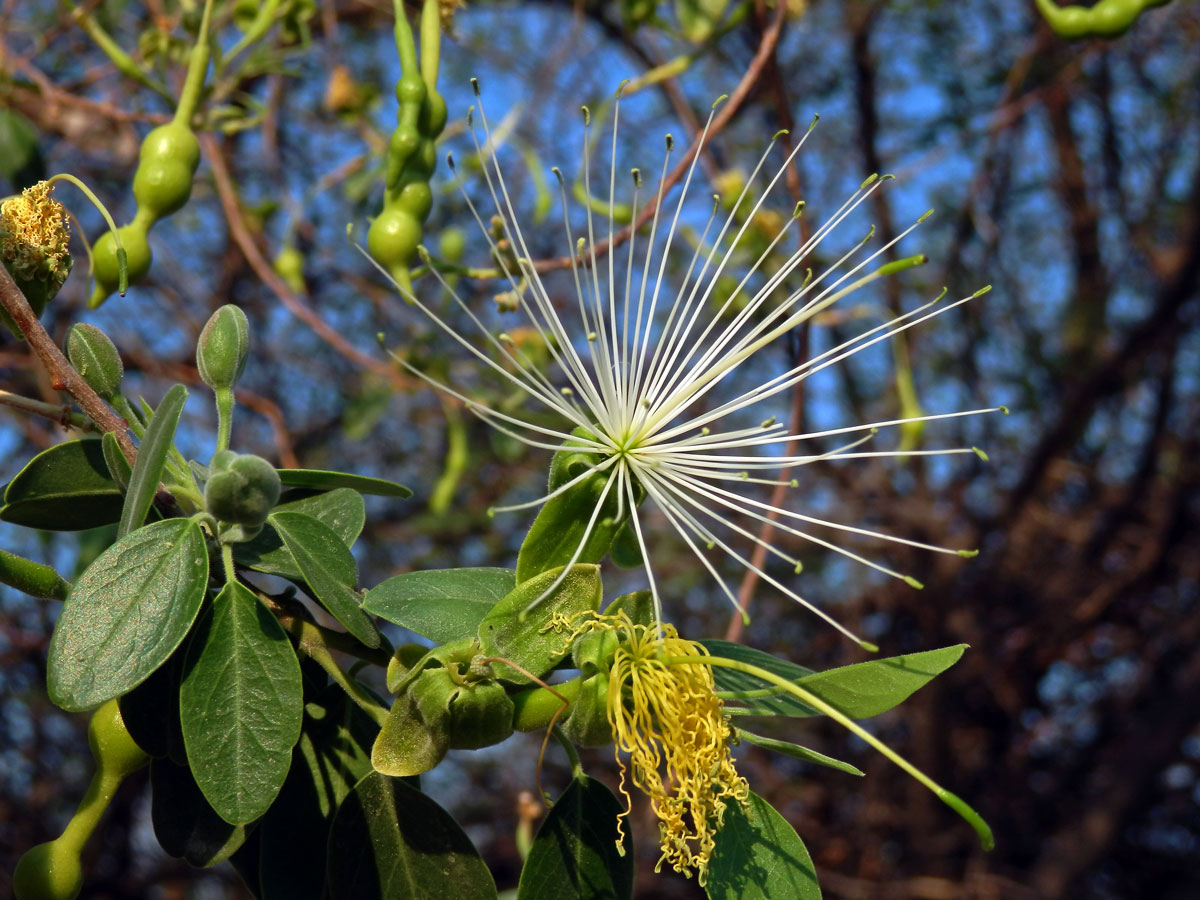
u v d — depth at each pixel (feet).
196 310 24.43
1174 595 29.09
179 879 25.73
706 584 26.81
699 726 5.32
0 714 24.50
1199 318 26.53
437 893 5.79
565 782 26.40
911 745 28.25
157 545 5.35
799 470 27.43
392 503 26.07
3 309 5.94
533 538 5.79
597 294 6.22
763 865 5.70
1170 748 25.53
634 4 14.69
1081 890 26.27
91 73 16.15
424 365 17.52
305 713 6.15
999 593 29.01
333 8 17.61
